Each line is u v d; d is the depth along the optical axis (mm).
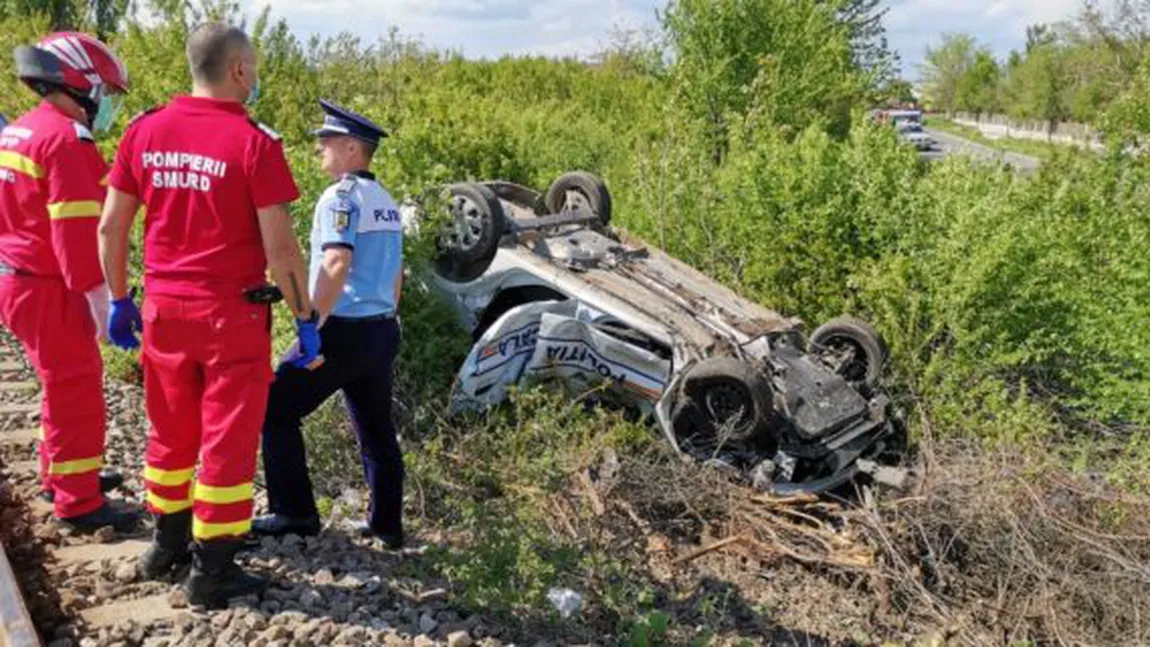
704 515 6113
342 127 4602
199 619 4094
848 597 5535
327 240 4441
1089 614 5363
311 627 4059
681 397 6453
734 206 9664
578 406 6602
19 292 4602
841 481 6512
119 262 4094
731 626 5027
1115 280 7840
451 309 7180
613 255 7547
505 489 5816
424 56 21859
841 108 18609
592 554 5023
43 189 4465
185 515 4391
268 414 4742
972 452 6707
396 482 4945
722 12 17172
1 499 5203
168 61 10727
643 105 19172
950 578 5574
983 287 7887
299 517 4926
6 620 3623
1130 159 9195
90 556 4668
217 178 3855
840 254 8914
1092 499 5926
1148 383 7070
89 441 4828
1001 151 10164
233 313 3977
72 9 22016
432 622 4242
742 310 7336
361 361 4688
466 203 7168
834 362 7430
